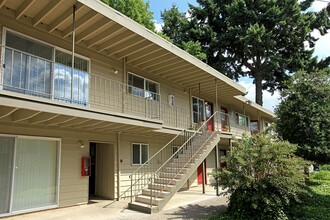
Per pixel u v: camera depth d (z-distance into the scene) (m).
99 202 9.32
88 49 9.30
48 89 7.84
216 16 29.84
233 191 7.40
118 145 10.27
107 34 8.34
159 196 8.52
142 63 10.84
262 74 30.11
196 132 11.69
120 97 10.26
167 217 7.33
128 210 8.14
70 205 8.45
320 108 10.29
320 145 10.05
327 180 14.32
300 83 11.01
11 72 6.41
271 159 7.17
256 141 7.65
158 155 12.35
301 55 29.12
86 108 7.23
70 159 8.64
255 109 21.42
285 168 7.04
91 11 7.27
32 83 7.46
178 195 11.13
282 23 26.38
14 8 7.23
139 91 11.34
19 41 7.41
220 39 28.02
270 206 6.79
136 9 24.17
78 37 8.50
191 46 26.67
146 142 11.80
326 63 28.52
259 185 6.96
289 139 10.62
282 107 11.02
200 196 10.84
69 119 7.29
